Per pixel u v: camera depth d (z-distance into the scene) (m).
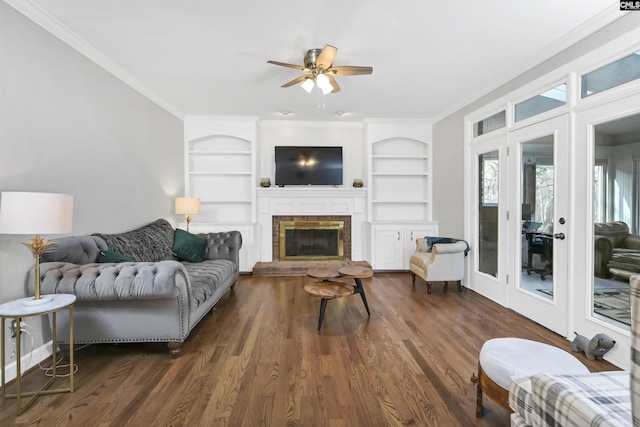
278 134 5.60
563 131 2.74
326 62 2.72
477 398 1.73
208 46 2.85
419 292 4.14
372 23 2.50
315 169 5.52
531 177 3.15
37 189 2.36
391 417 1.72
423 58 3.09
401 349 2.51
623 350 2.24
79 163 2.78
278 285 4.50
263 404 1.83
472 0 2.21
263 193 5.41
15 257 2.15
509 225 3.45
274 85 3.79
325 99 4.32
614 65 2.35
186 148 5.14
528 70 3.18
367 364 2.28
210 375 2.14
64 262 2.32
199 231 5.00
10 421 1.69
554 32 2.61
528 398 1.13
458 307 3.53
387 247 5.26
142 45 2.82
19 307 1.80
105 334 2.33
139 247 3.23
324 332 2.85
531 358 1.60
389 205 5.69
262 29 2.58
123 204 3.43
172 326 2.37
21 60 2.22
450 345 2.58
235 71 3.38
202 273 3.23
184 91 3.97
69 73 2.66
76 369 2.22
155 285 2.19
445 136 4.93
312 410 1.78
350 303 3.69
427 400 1.87
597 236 2.46
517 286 3.33
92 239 2.68
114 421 1.69
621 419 0.81
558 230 2.79
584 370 1.51
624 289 2.28
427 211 5.57
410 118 5.31
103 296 2.16
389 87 3.87
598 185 2.46
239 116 5.15
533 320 3.10
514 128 3.36
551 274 2.91
